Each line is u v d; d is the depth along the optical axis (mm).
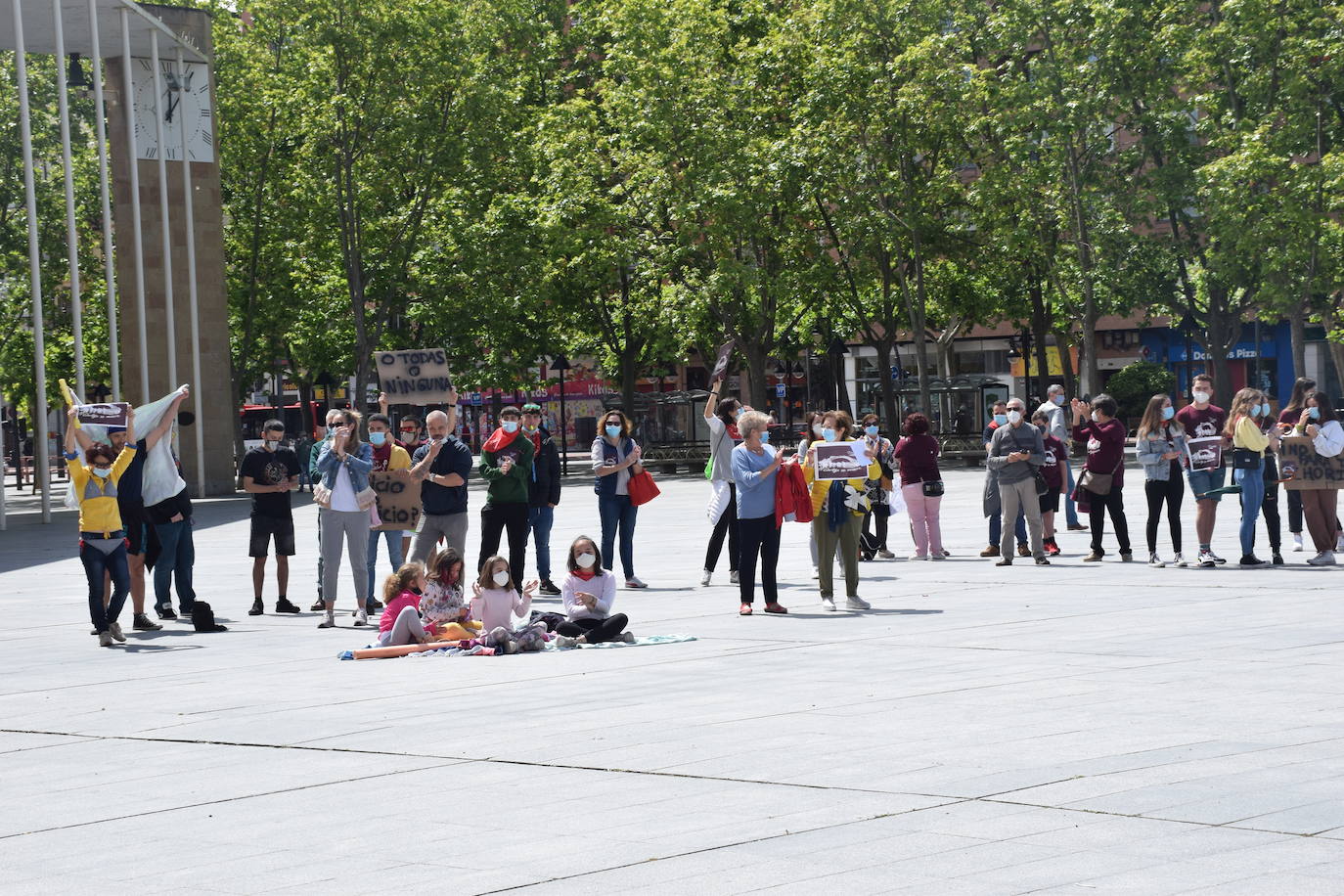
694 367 87125
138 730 9656
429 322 56969
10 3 40500
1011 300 58625
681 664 11734
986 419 77375
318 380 59031
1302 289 45281
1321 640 11820
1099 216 48406
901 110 50188
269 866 6219
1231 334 51281
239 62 58406
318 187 55562
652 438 67562
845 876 5711
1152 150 48406
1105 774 7270
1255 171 43875
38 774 8414
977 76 49906
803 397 80625
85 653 13891
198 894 5848
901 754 7902
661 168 53469
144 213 47125
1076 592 16250
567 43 62375
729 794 7145
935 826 6422
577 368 74750
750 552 15180
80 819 7277
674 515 32594
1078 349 74688
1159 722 8547
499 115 55781
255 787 7762
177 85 47656
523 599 13680
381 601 17312
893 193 51625
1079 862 5797
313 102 53438
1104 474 19609
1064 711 8984
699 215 53312
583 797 7207
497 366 60375
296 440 53312
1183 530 24312
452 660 12695
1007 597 16000
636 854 6148
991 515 21188
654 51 53875
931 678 10492
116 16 43531
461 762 8141
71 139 45750
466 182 56625
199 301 48688
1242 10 45188
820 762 7781
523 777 7707
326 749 8688
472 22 56406
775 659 11789
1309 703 9008
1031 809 6652
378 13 53125
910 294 56156
